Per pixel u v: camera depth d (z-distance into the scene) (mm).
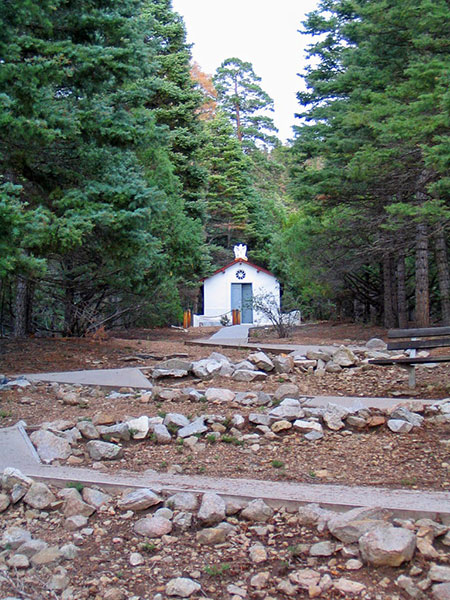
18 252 8586
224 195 46719
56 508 4027
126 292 17281
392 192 14438
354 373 8977
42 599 3078
